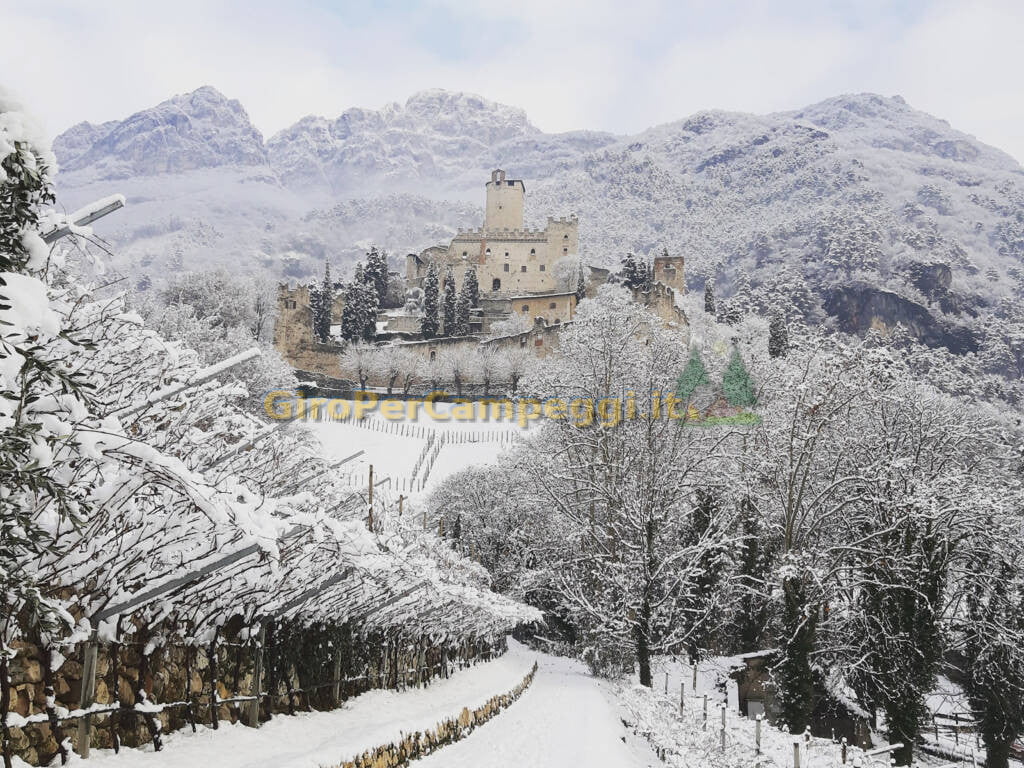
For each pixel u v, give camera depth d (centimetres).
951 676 3634
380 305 17050
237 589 1030
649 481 3891
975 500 2767
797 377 3170
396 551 1429
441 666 2603
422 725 1422
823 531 3325
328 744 1056
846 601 3120
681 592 3734
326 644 1480
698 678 3947
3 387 579
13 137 597
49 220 752
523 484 5669
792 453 3103
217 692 1074
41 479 573
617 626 3769
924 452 3212
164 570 874
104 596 827
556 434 4872
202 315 12225
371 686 1806
